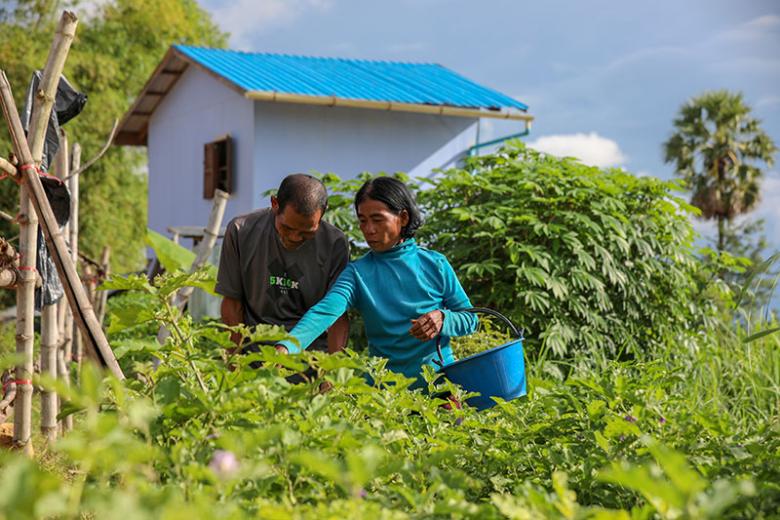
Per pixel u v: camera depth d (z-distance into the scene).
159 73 15.39
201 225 14.75
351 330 6.24
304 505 1.72
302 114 13.09
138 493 1.53
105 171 19.78
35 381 1.44
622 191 6.84
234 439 1.63
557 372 5.84
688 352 6.60
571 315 6.40
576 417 2.64
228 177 13.38
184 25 24.77
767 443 2.50
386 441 2.17
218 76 12.79
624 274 6.58
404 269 3.56
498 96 13.98
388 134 13.61
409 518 1.71
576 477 2.32
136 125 17.91
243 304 3.86
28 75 17.94
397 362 3.57
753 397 5.47
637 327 6.69
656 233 6.93
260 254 3.72
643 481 1.31
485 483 2.42
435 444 2.40
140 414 1.51
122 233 21.08
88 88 19.44
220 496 1.65
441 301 3.64
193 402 2.03
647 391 2.68
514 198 6.72
